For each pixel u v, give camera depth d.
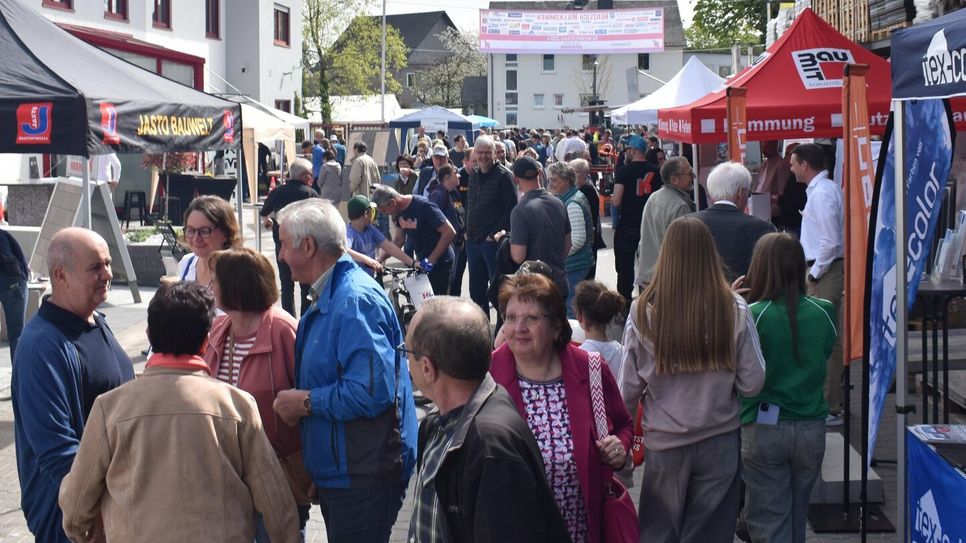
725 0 43.75
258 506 3.39
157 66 28.78
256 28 34.78
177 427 3.23
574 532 3.64
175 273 14.58
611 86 76.44
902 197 4.59
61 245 3.78
